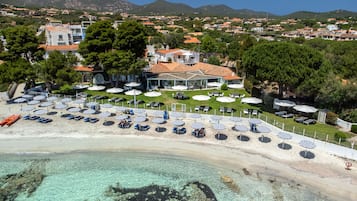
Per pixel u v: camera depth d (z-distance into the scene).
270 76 38.22
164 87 54.56
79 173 26.94
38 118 37.81
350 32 157.38
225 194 23.84
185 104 44.25
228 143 31.92
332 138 30.62
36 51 52.91
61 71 46.22
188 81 54.06
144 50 55.81
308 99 43.78
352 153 28.38
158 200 23.25
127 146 31.44
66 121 37.53
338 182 25.02
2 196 23.69
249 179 25.77
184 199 23.31
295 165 27.64
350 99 36.25
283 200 22.95
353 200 22.80
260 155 29.45
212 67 61.69
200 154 29.88
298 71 36.72
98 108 41.19
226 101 40.22
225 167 27.66
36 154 29.78
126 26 51.62
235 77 57.50
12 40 49.19
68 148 30.92
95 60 51.03
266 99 45.47
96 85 55.34
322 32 162.25
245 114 39.59
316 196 23.38
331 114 35.94
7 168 27.55
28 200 23.25
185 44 110.44
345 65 44.69
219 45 92.69
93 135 33.69
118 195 23.88
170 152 30.31
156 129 35.38
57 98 44.69
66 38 83.81
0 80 44.44
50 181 25.72
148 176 26.52
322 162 28.11
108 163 28.55
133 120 37.91
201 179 25.97
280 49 38.97
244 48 67.06
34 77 47.25
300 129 32.97
